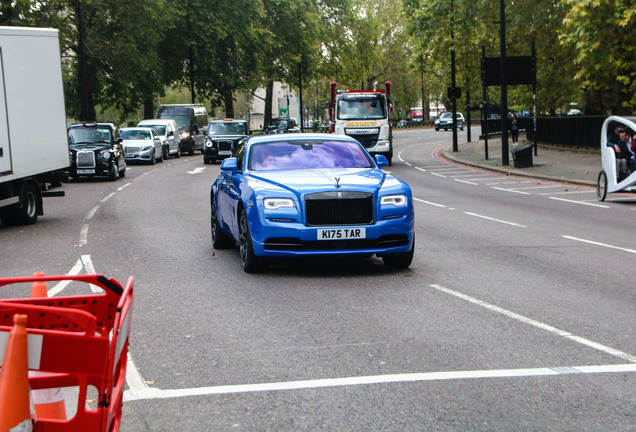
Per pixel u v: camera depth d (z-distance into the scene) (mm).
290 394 5004
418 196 21297
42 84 16516
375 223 9258
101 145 28578
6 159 14953
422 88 105500
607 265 10133
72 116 54469
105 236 13570
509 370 5504
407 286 8711
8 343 2977
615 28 25562
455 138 44531
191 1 56844
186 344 6301
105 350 3158
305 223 9133
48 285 8953
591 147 36219
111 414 3248
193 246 12172
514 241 12484
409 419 4520
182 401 4891
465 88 48312
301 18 70000
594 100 37531
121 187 25547
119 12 46688
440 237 13023
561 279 9117
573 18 25125
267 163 10523
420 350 6051
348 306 7684
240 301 7965
